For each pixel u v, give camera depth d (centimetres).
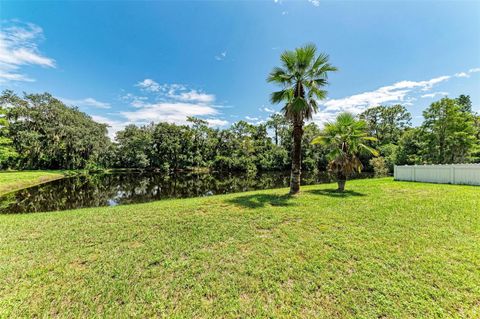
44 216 592
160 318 222
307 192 913
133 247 381
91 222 526
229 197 852
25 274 298
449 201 669
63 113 2914
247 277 289
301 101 795
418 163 1981
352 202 695
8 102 2595
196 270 305
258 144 3619
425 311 225
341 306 235
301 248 369
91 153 3228
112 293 259
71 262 331
